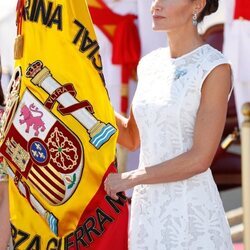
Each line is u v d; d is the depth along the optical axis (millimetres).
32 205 6484
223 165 11023
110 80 10602
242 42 9539
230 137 10492
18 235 6527
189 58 6320
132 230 6520
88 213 6379
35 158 6434
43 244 6461
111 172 6359
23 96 6445
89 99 6352
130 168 10898
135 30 10445
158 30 6344
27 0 6430
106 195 6367
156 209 6367
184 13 6281
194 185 6312
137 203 6500
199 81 6195
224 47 9727
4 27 10508
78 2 6336
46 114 6367
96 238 6375
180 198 6301
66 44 6336
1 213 6645
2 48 10523
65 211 6387
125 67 10539
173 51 6426
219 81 6180
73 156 6336
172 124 6285
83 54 6340
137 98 6531
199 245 6285
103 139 6340
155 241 6352
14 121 6496
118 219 6383
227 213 11312
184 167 6141
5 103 6820
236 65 9578
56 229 6402
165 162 6195
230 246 6480
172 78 6328
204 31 11133
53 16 6344
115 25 10453
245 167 8773
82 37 6340
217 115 6168
